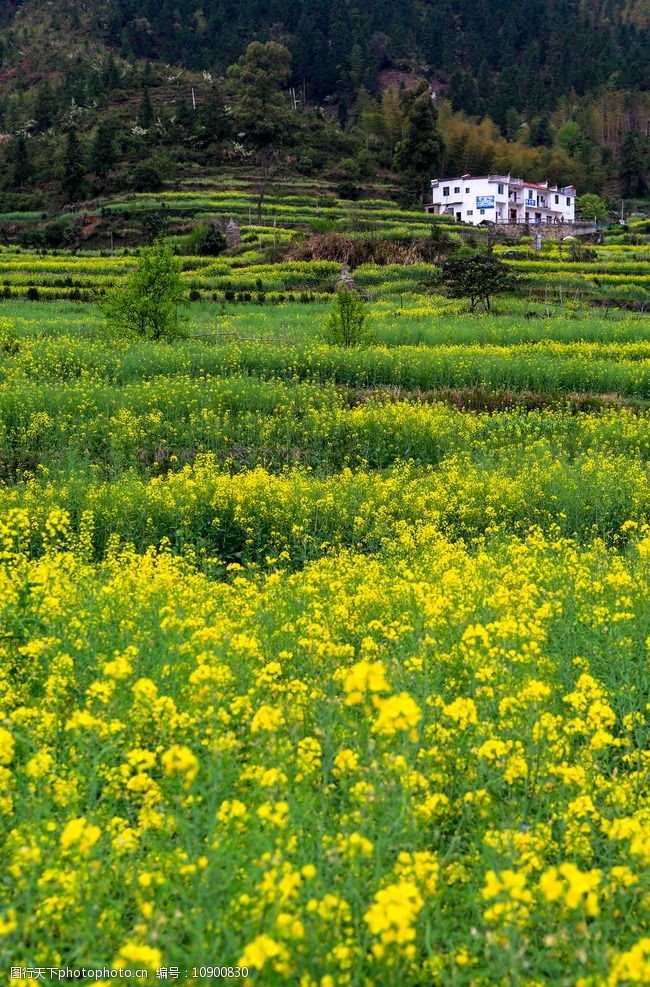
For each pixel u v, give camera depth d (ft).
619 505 42.09
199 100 396.57
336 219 244.01
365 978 8.21
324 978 7.64
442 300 136.56
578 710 15.01
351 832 10.31
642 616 20.80
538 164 410.11
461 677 17.30
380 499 42.52
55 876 9.04
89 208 271.08
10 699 15.30
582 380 71.20
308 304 134.72
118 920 9.39
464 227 247.29
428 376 71.51
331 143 355.77
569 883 8.14
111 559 31.68
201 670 12.84
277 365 72.95
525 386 71.15
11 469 46.91
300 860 9.72
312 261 173.47
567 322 107.34
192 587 26.27
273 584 25.52
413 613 21.43
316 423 55.31
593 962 8.52
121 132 327.47
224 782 11.33
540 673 16.83
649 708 16.46
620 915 9.72
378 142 380.58
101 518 38.14
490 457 52.24
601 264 180.14
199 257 193.16
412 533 37.91
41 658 17.40
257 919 8.43
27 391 56.70
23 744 13.37
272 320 109.81
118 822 10.44
